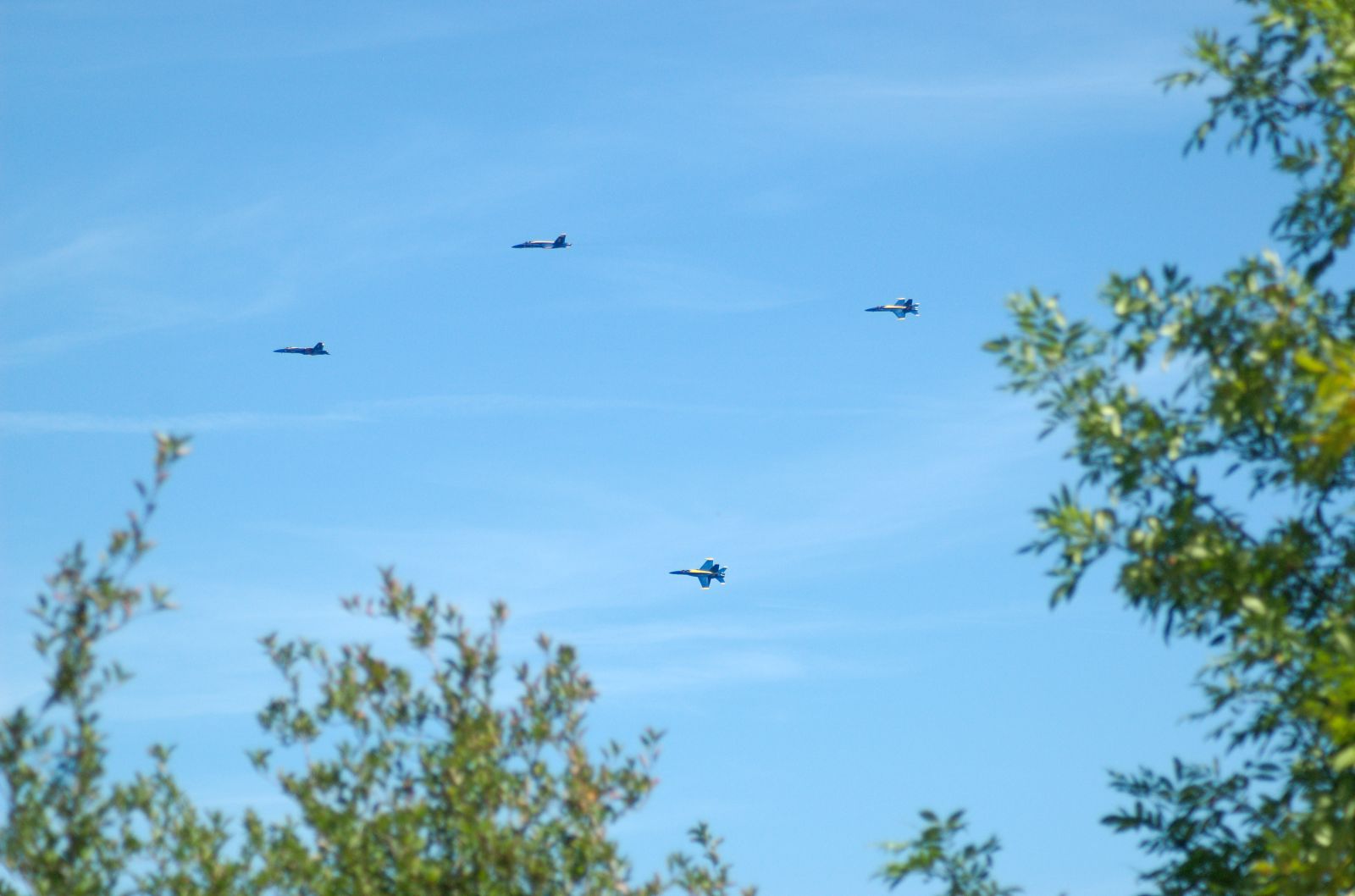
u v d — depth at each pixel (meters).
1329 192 27.14
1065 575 26.34
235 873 29.38
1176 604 25.78
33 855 25.28
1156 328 26.95
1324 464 24.05
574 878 29.58
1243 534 26.12
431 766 30.02
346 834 28.42
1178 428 26.38
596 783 30.36
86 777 25.08
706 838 33.25
